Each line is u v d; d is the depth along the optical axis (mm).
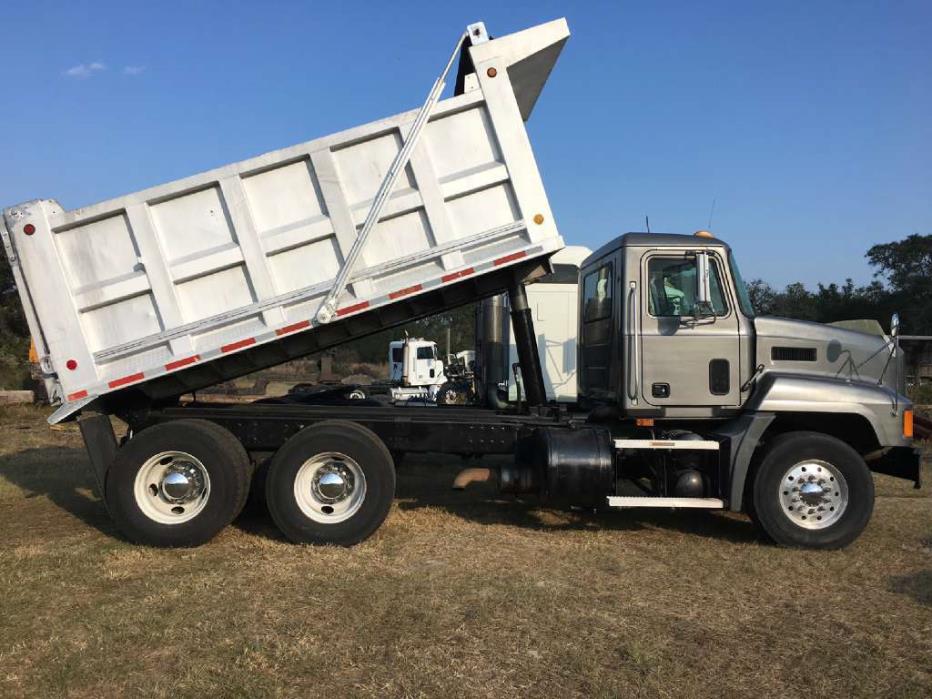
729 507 5906
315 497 5914
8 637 4016
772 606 4625
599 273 6945
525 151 5852
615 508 7309
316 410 6449
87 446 5977
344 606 4477
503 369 9648
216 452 5824
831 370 6312
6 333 29516
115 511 5840
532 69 6184
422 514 6988
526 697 3395
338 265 5887
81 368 5871
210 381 6406
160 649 3865
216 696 3352
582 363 7430
